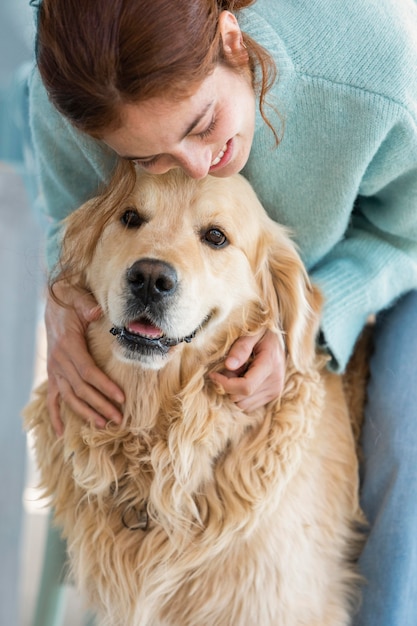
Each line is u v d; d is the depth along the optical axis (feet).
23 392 8.45
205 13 4.32
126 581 6.06
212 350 5.98
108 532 6.09
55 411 6.28
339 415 6.81
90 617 7.11
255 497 5.91
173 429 5.91
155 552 6.01
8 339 8.34
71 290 6.15
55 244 6.70
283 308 6.27
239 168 5.27
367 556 6.51
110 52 4.05
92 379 5.96
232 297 5.87
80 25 4.10
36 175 7.67
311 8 5.64
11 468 8.45
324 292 6.39
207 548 5.88
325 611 6.20
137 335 5.46
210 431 5.95
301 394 6.23
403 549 6.32
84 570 6.17
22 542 8.76
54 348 6.20
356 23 5.65
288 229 6.47
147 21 4.05
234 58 4.75
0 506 8.42
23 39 8.48
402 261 6.81
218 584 5.96
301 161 5.98
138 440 5.99
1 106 8.96
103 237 5.79
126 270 5.39
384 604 6.33
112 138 4.47
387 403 6.74
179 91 4.21
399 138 5.87
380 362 7.01
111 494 6.15
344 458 6.70
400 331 6.95
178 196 5.56
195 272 5.44
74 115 4.41
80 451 6.09
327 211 6.31
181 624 6.15
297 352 6.16
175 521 5.93
